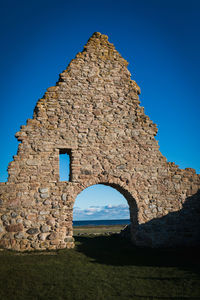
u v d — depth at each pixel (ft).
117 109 48.44
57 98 45.83
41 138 42.93
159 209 45.09
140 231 43.29
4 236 37.70
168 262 32.07
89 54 50.31
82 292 22.17
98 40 52.13
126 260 33.12
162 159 47.96
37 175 41.11
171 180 47.14
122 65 51.75
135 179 45.47
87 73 48.91
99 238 53.88
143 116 49.47
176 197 46.47
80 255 34.73
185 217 45.78
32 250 37.63
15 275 25.29
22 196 39.73
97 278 25.61
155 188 45.98
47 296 21.31
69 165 45.09
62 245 39.19
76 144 44.27
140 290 22.76
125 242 46.62
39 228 39.11
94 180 43.37
